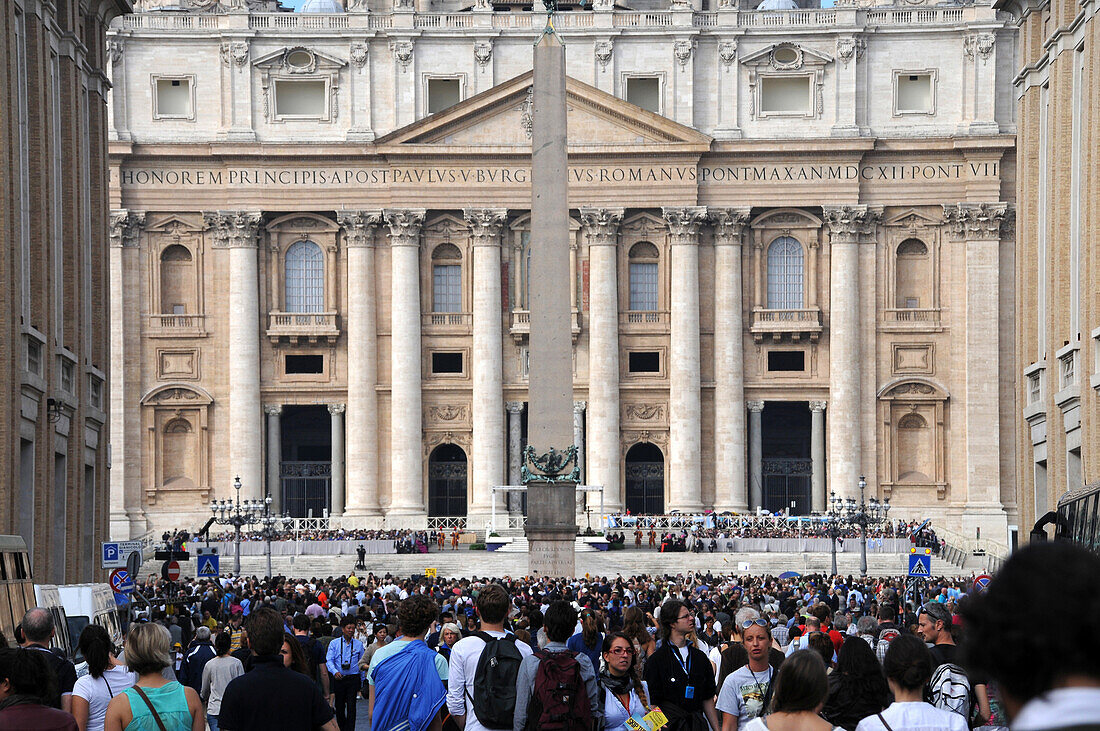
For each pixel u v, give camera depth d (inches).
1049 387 2404.0
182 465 4992.6
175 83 5007.4
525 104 4965.6
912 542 4281.5
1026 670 229.5
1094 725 221.9
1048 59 2475.4
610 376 4985.2
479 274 5007.4
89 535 2554.1
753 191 4990.2
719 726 820.0
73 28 2412.6
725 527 4591.5
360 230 4990.2
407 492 4975.4
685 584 2746.1
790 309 5004.9
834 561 3725.4
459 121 4950.8
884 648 914.7
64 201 2393.0
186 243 4990.2
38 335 2128.4
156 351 4977.9
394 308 4987.7
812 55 4997.5
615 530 4584.2
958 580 2876.5
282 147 4960.6
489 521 4938.5
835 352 4985.2
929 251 4992.6
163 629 657.0
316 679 1098.1
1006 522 4899.1
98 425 2596.0
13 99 2028.8
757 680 770.8
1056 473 2381.9
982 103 4960.6
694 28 4992.6
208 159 4975.4
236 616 1852.9
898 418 4997.5
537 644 941.2
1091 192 2170.3
